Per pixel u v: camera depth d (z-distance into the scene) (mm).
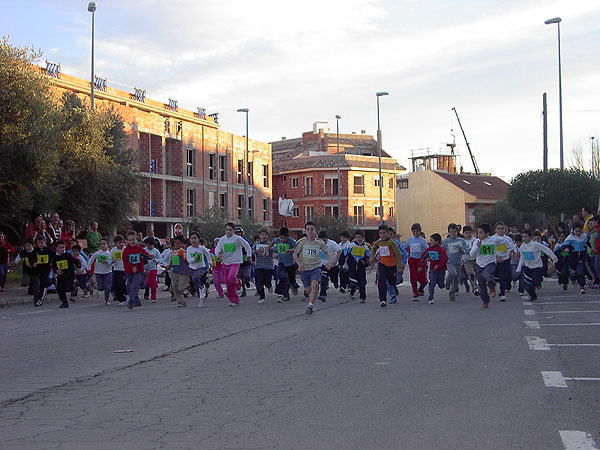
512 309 15344
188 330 12766
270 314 15469
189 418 6254
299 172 77625
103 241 19344
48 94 25656
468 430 5746
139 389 7512
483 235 15719
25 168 23469
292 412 6426
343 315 14898
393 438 5543
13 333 12695
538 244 17156
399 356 9367
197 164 54656
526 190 50375
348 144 84812
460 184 81250
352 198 76250
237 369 8602
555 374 7973
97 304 19844
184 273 18016
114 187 32500
